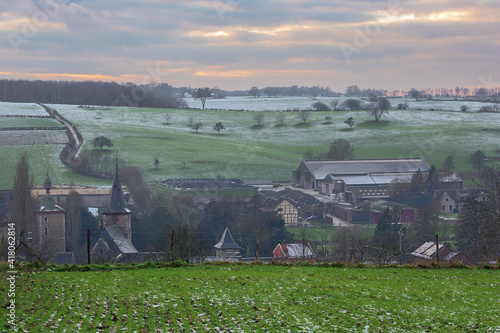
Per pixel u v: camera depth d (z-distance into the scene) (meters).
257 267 38.91
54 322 23.16
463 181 159.12
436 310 27.75
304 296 29.64
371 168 172.25
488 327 24.92
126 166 165.12
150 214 111.31
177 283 32.00
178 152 195.62
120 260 76.31
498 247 54.41
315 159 196.12
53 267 35.97
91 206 127.81
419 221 106.00
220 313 25.52
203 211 111.50
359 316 26.06
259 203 120.19
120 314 24.94
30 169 160.50
